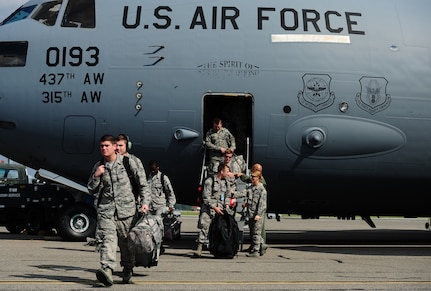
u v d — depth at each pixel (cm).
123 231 745
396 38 1373
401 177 1385
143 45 1328
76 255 1098
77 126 1331
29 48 1354
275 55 1326
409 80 1351
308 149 1336
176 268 937
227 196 1099
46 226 1734
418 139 1357
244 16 1345
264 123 1323
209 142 1307
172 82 1316
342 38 1351
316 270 924
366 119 1338
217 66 1316
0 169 2159
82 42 1339
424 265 1000
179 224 1477
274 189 1405
